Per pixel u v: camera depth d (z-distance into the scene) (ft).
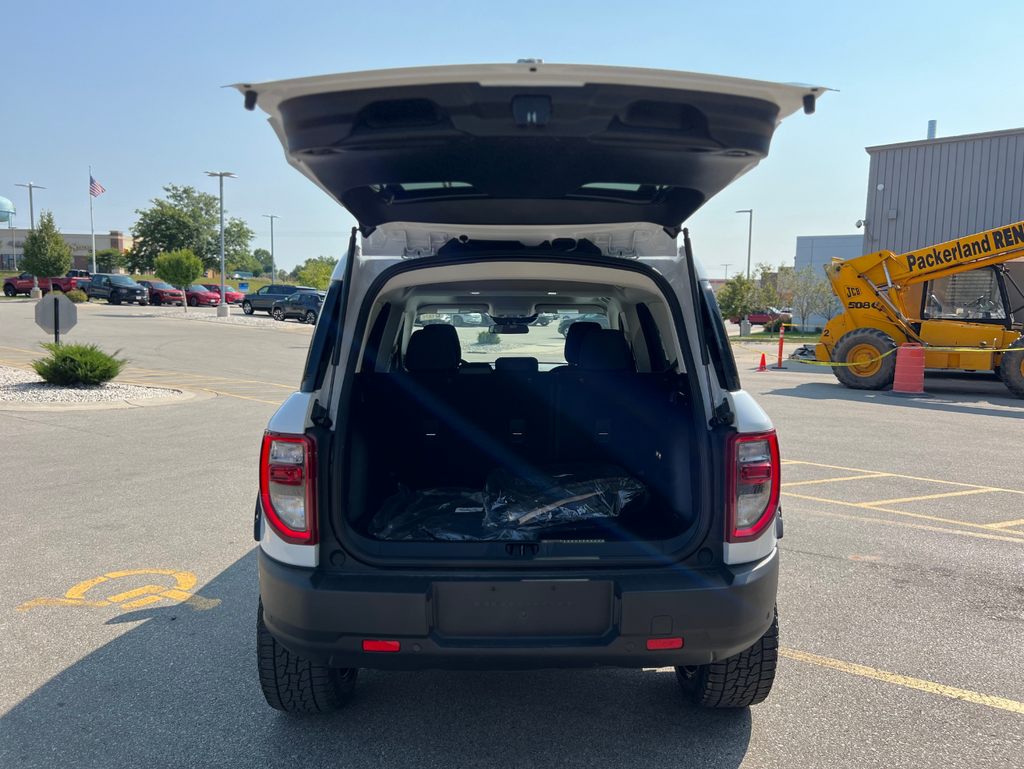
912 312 50.49
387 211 8.77
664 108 6.80
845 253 128.16
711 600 8.07
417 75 6.35
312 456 8.14
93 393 40.22
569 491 9.99
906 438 31.60
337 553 8.23
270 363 61.72
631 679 11.43
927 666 11.72
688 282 9.36
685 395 9.83
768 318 137.08
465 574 8.12
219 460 25.63
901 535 18.33
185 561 16.01
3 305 129.49
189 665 11.56
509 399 11.79
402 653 8.02
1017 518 19.84
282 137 7.64
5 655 11.83
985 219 68.54
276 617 8.24
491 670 8.25
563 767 9.09
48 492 21.38
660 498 10.90
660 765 9.14
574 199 8.38
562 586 8.08
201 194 289.74
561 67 6.27
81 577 15.08
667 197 8.55
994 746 9.55
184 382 48.37
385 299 11.14
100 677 11.16
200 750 9.37
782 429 33.73
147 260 271.28
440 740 9.66
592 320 15.44
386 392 11.46
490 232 9.56
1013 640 12.62
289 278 377.30
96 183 165.99
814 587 14.94
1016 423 35.78
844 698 10.76
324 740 9.64
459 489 10.75
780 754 9.37
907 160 72.33
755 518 8.43
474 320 15.19
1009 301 47.39
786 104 6.98
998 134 67.05
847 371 48.85
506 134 6.76
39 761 9.10
